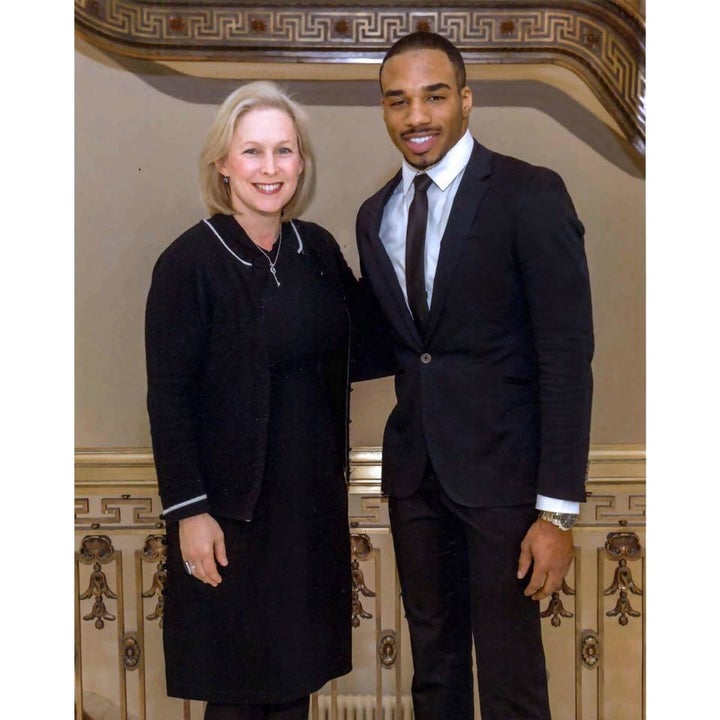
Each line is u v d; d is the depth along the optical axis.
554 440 1.61
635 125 2.10
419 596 1.83
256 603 1.78
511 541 1.70
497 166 1.66
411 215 1.69
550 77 2.11
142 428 2.19
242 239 1.75
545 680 1.78
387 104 1.68
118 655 2.25
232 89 2.12
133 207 2.13
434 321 1.68
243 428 1.74
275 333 1.74
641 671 2.21
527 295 1.62
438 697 1.86
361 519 2.22
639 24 2.07
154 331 1.73
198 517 1.75
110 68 2.11
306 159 1.82
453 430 1.70
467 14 2.09
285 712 1.85
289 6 2.09
